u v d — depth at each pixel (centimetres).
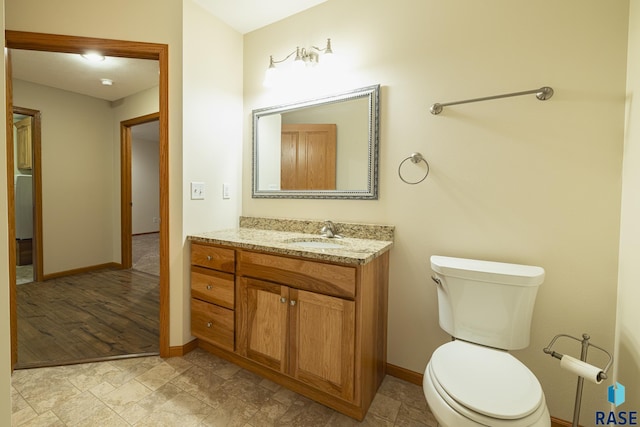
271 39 214
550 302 137
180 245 189
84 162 375
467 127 152
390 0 171
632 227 112
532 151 138
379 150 176
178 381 166
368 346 144
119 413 141
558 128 133
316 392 152
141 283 341
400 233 171
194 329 192
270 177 217
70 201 364
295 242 181
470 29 151
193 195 195
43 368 175
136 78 316
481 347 123
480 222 150
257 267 162
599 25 126
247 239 176
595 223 128
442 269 135
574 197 131
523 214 141
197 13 192
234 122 222
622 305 119
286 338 153
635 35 114
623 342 117
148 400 150
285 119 209
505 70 143
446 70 157
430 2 160
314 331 145
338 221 191
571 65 131
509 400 92
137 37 179
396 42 170
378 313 158
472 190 152
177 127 186
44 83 331
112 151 400
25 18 166
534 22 137
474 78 150
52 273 352
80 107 369
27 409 142
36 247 338
